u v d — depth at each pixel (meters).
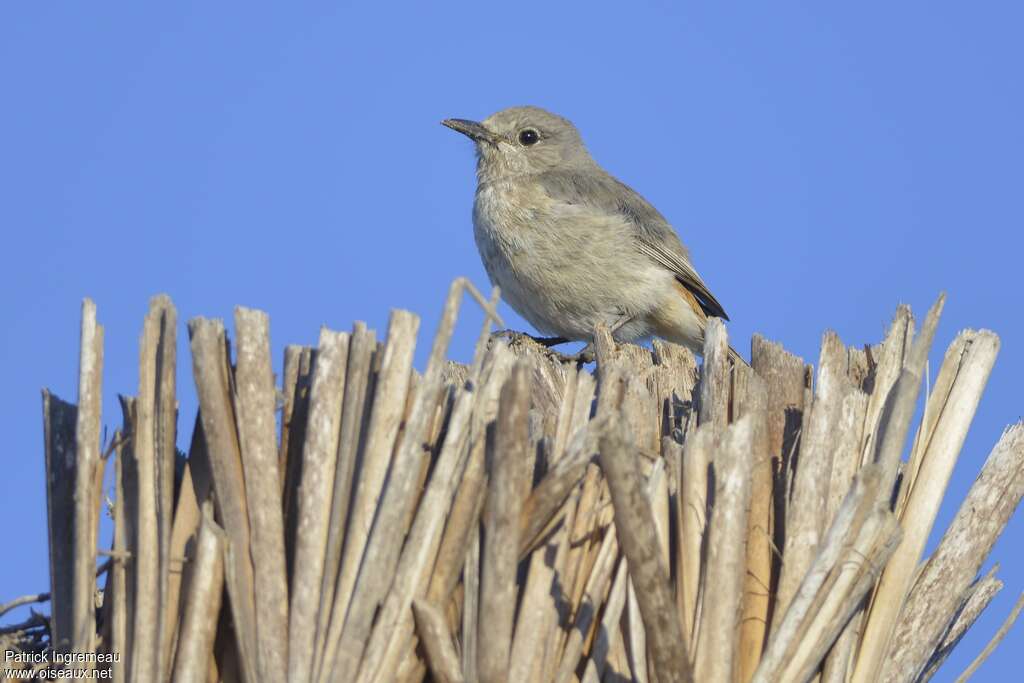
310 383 7.98
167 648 7.28
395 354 7.69
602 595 7.57
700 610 7.35
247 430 7.61
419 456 7.36
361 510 7.34
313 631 7.11
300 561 7.28
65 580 7.82
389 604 7.14
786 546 7.89
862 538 7.43
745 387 8.90
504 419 7.10
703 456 7.94
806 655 7.29
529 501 7.23
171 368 7.78
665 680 6.89
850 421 8.49
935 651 8.74
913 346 8.69
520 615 7.29
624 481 6.76
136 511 7.66
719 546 7.44
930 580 8.54
